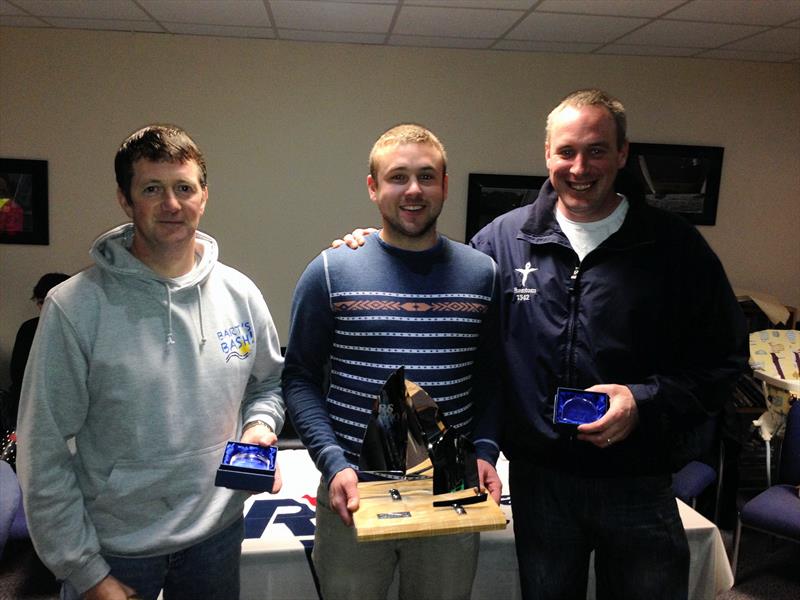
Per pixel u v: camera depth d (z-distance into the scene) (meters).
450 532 1.18
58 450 1.11
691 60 4.17
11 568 2.58
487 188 4.18
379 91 4.04
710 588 1.76
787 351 3.29
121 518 1.17
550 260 1.51
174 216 1.14
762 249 4.45
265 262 4.16
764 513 2.46
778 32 3.47
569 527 1.51
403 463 1.29
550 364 1.47
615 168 1.44
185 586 1.25
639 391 1.38
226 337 1.26
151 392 1.14
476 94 4.09
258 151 4.02
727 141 4.30
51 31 3.75
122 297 1.15
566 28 3.48
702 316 1.46
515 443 1.54
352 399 1.32
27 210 3.89
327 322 1.34
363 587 1.38
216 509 1.24
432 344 1.30
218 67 3.91
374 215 4.16
